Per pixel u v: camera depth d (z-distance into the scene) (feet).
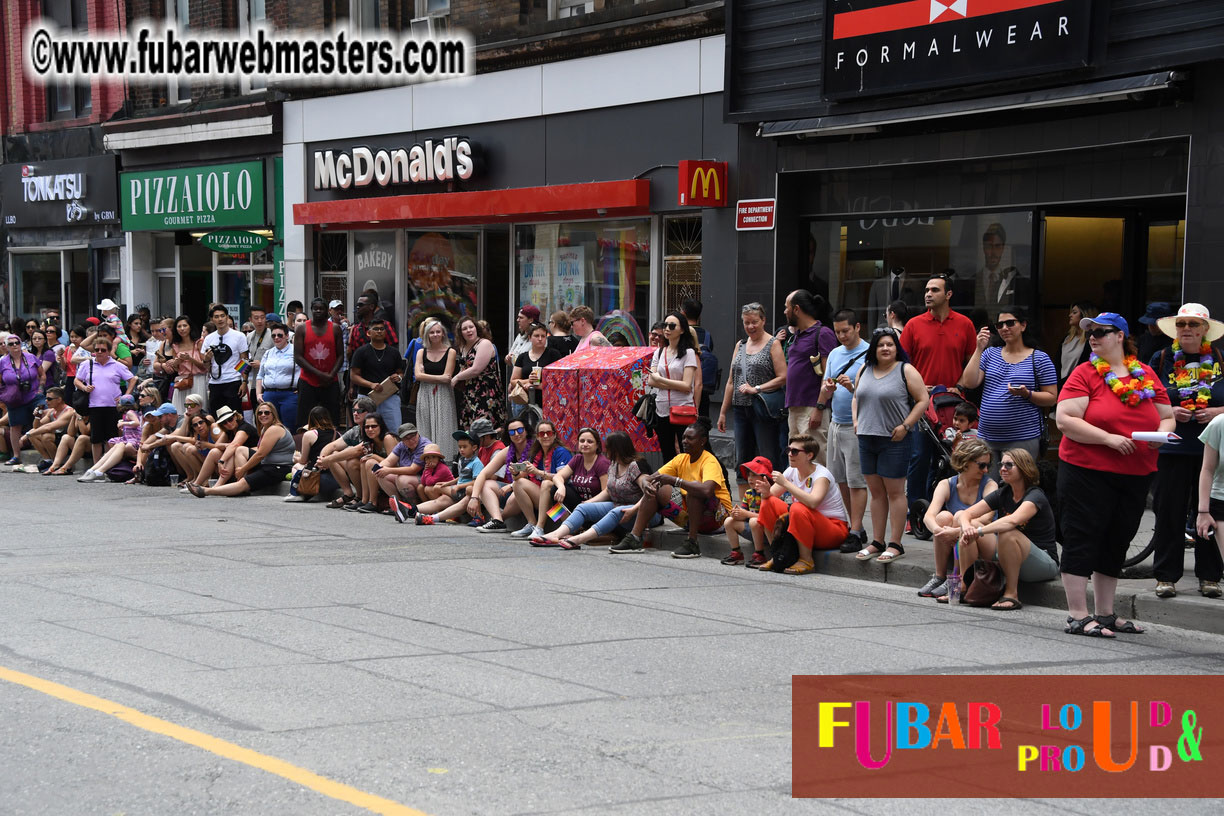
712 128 51.16
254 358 55.93
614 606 28.43
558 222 58.13
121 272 81.87
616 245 55.77
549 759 17.33
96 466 54.60
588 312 45.88
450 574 32.17
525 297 59.93
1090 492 26.55
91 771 16.63
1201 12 37.32
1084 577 26.91
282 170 71.10
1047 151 41.73
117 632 24.58
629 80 53.78
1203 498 26.76
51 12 85.92
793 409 37.81
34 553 34.50
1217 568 28.58
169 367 56.24
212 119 73.67
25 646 23.34
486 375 47.80
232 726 18.57
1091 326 26.32
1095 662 24.14
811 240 49.57
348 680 21.21
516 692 20.71
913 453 36.65
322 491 46.96
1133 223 42.16
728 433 51.42
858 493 35.42
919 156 45.06
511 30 58.65
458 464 42.57
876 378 33.14
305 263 70.23
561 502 37.91
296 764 16.93
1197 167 37.91
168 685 20.74
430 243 64.59
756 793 16.22
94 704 19.58
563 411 41.88
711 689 21.24
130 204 79.77
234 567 32.48
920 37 43.73
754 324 38.86
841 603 29.78
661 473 37.24
